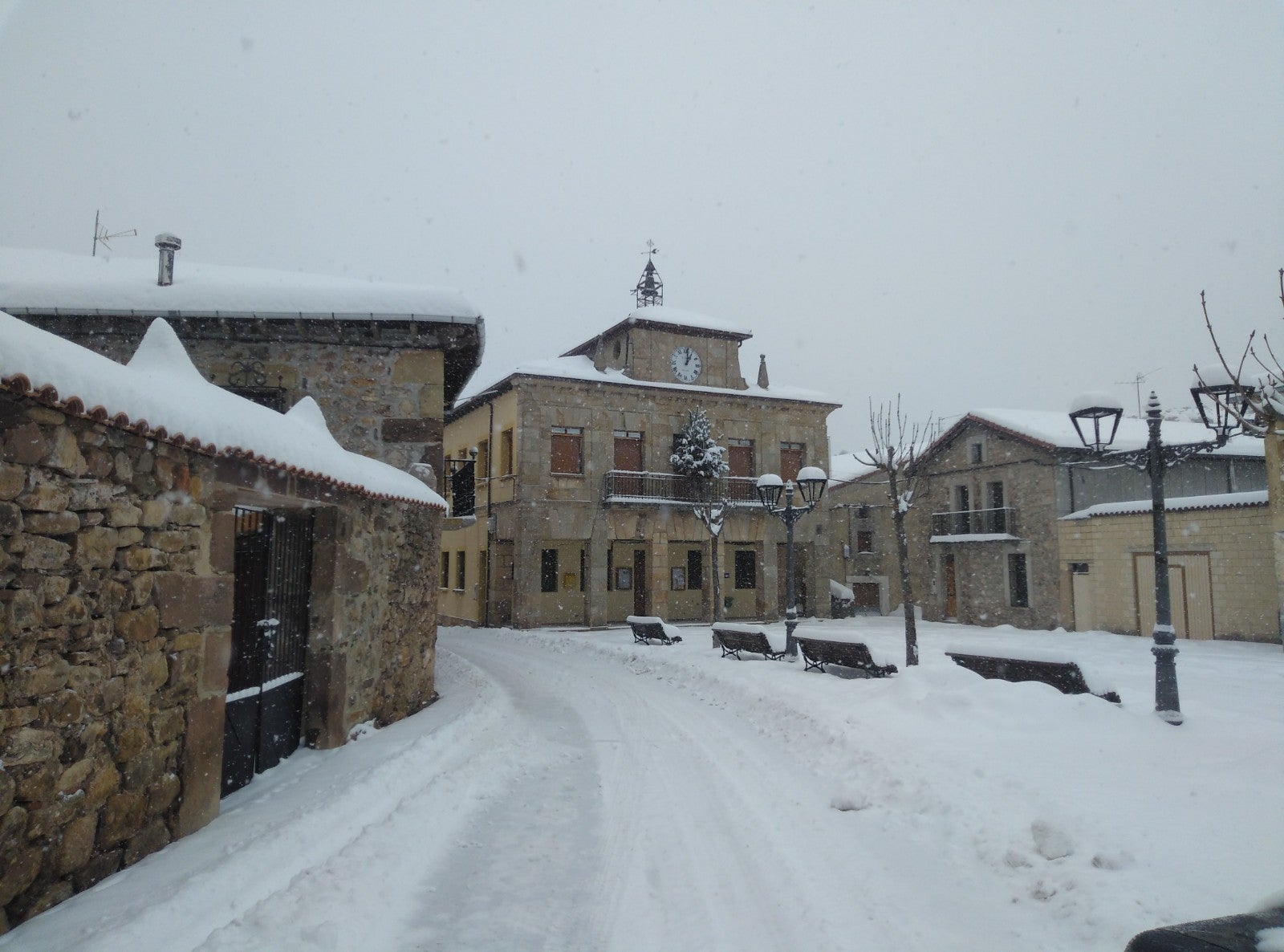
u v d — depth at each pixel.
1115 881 3.83
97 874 3.83
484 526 26.17
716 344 28.12
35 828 3.42
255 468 5.44
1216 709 8.34
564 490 24.86
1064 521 23.77
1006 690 7.77
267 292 10.71
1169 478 25.36
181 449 4.56
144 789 4.23
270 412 6.70
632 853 4.92
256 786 5.88
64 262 12.57
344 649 7.38
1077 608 23.52
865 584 32.62
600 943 3.73
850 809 5.64
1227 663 14.32
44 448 3.50
